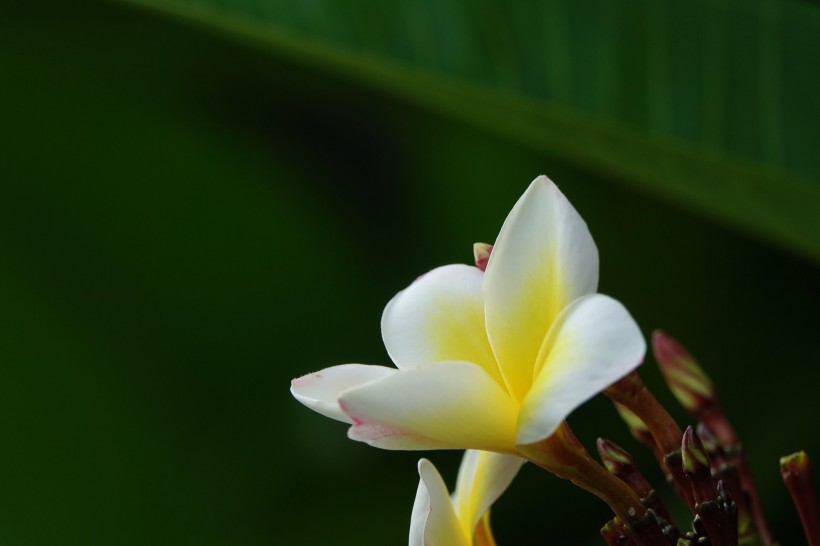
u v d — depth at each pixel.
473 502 0.82
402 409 0.77
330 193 1.34
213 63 1.31
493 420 0.78
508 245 0.78
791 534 1.12
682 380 0.87
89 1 1.27
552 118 0.97
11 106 1.33
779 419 1.16
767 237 0.96
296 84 1.31
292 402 1.35
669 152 0.95
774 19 0.98
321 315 1.35
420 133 1.29
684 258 1.22
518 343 0.78
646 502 0.81
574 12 0.98
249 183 1.35
